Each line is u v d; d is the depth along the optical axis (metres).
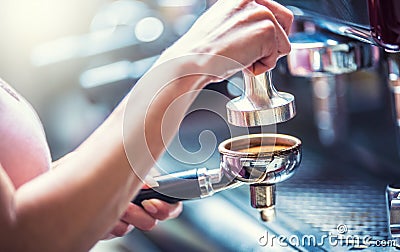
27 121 0.74
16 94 0.79
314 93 1.25
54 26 1.89
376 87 1.21
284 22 0.69
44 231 0.59
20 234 0.59
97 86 1.53
